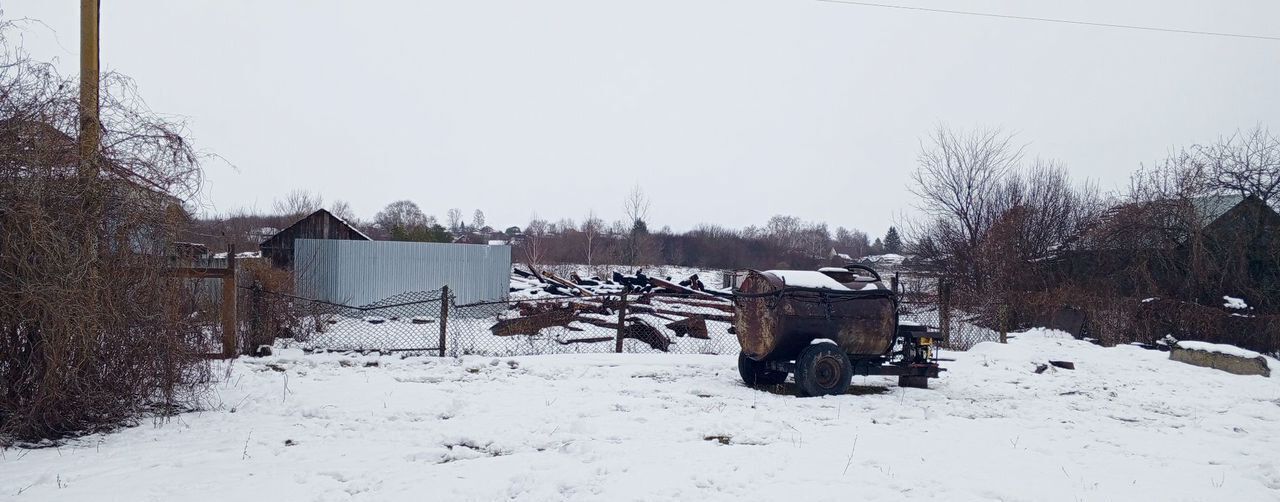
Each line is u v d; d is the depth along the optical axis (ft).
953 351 49.44
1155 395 35.42
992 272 77.15
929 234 94.94
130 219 22.41
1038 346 51.39
